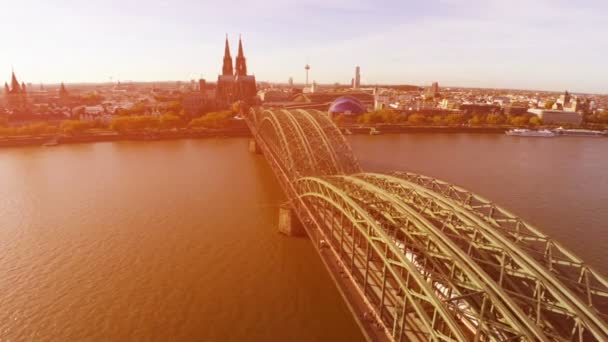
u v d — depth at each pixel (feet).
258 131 498.28
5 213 264.31
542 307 107.04
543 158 467.93
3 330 142.92
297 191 239.50
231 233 229.45
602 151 526.98
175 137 638.12
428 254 115.96
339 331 140.77
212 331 141.38
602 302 152.56
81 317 150.30
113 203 285.64
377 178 211.41
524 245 152.97
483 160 449.48
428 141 606.96
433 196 159.43
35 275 181.78
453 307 100.22
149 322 146.92
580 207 280.92
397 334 108.17
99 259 197.16
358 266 146.10
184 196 303.48
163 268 187.21
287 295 163.43
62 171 389.60
